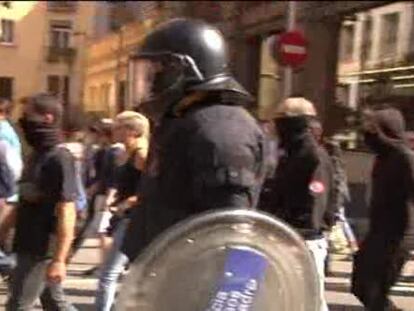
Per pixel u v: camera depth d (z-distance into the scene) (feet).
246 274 9.91
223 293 9.87
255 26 73.87
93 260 31.78
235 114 10.37
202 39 10.89
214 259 9.86
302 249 10.13
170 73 10.93
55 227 15.90
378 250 19.51
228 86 10.68
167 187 10.62
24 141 16.38
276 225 9.98
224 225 9.84
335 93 58.59
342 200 30.53
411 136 22.85
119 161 25.95
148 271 9.84
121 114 21.68
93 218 28.32
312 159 17.58
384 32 53.98
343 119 54.54
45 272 16.07
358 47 56.80
